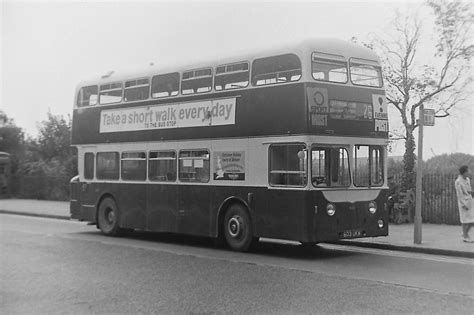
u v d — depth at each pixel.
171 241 14.90
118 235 16.16
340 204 11.55
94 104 16.81
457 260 11.27
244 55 12.45
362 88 12.05
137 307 7.31
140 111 15.16
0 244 14.09
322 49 11.45
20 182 35.62
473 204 13.59
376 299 7.59
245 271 9.93
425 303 7.34
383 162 12.40
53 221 21.66
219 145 12.89
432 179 17.77
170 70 14.30
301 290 8.24
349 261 11.12
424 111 13.23
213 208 13.02
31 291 8.34
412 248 12.53
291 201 11.38
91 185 16.75
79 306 7.41
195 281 9.02
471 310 6.97
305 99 11.11
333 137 11.44
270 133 11.75
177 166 13.99
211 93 13.14
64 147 37.47
